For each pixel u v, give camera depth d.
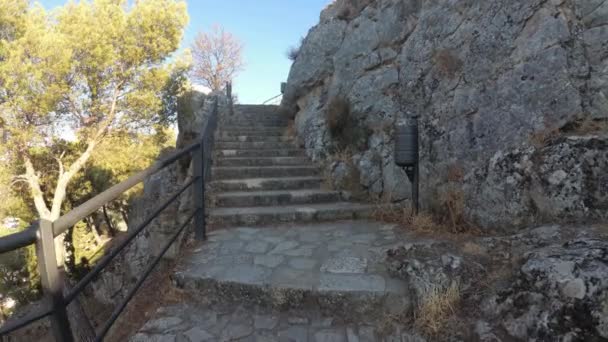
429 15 4.21
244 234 3.54
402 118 4.37
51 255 1.29
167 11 12.41
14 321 1.22
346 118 5.34
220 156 5.94
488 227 2.81
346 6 6.44
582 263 1.65
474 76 3.37
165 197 7.36
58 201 12.14
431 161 3.77
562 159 2.37
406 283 2.30
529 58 2.85
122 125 13.07
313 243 3.20
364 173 4.76
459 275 2.16
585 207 2.22
